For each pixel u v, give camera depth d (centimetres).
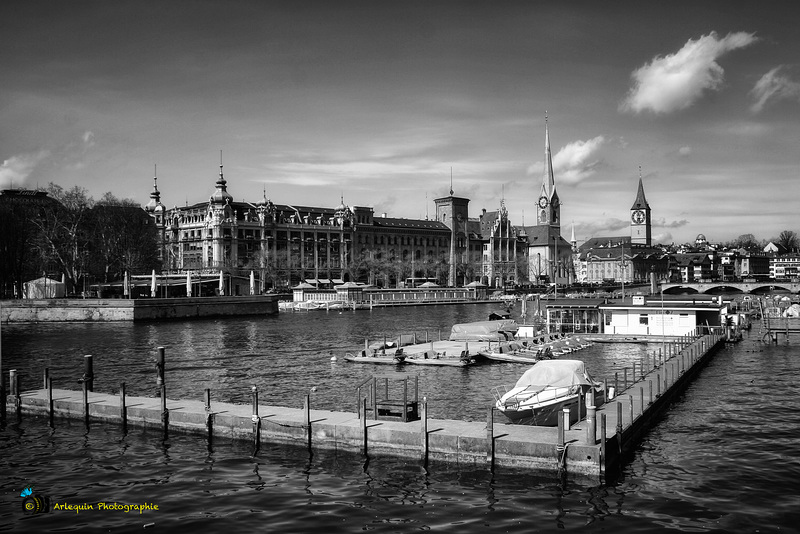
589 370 6500
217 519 2780
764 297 18625
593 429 3148
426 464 3378
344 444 3556
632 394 4656
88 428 4112
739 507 2878
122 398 4134
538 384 4206
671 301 9544
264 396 5278
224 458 3531
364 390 5475
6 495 3066
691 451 3675
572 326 9900
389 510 2853
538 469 3206
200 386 5719
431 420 3725
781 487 3112
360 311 17012
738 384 5822
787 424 4294
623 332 9438
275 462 3459
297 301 18050
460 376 6209
